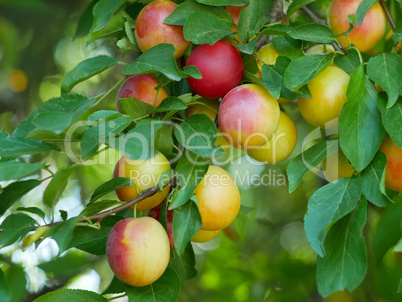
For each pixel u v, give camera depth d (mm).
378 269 738
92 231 593
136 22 601
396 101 571
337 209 557
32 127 589
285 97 583
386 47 679
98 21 592
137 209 592
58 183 560
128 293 574
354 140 563
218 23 588
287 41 605
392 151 580
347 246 554
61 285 853
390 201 556
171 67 562
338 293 775
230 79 584
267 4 658
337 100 588
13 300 659
